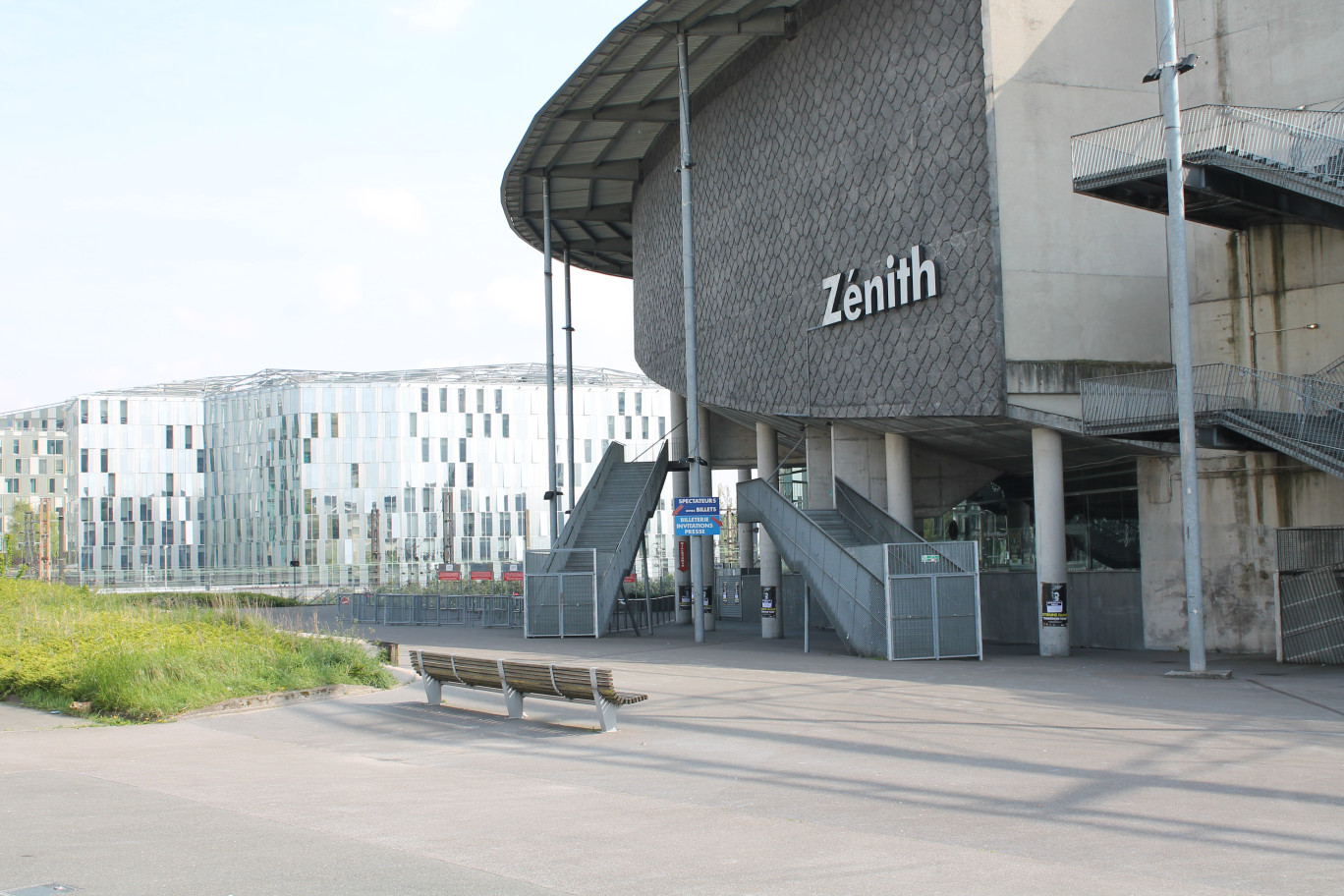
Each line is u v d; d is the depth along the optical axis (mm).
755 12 29156
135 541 103875
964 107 24156
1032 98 23875
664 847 7051
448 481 96812
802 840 7242
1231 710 14062
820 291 28250
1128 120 24328
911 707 14617
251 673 16344
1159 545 25125
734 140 32562
